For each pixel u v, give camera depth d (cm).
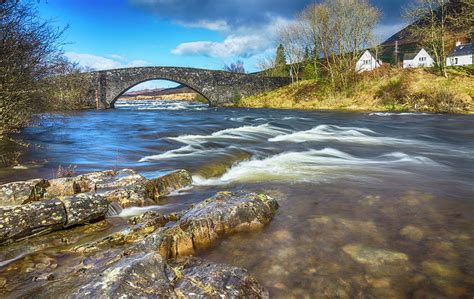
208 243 453
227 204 515
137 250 400
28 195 550
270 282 356
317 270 379
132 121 2314
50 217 479
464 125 2075
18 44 1055
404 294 333
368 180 789
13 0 1005
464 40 6912
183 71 5000
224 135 1598
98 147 1170
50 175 742
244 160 1023
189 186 739
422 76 3647
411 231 482
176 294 293
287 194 669
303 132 1777
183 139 1417
